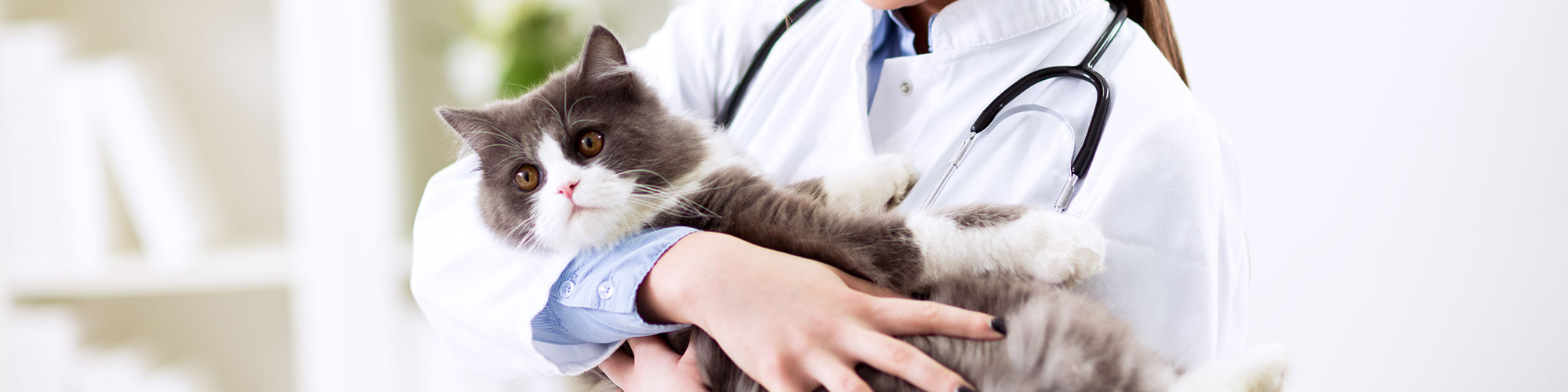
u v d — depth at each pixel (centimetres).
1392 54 203
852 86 134
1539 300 197
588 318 116
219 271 228
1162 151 109
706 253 105
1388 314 213
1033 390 94
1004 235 104
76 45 246
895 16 141
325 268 227
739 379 107
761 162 138
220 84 270
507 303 125
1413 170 205
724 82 153
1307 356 222
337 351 229
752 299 99
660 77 150
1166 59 132
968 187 121
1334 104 210
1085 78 119
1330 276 217
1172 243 107
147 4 264
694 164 126
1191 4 218
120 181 223
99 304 261
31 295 224
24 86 213
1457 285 205
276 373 287
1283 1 210
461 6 252
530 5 242
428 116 242
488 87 244
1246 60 215
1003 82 127
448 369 233
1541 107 190
